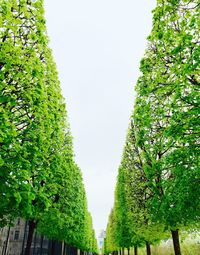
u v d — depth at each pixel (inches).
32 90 414.9
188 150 390.6
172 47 424.5
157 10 431.8
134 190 954.7
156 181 629.6
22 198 346.0
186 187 413.4
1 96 360.5
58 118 658.2
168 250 1387.8
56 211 729.0
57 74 705.6
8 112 386.6
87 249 3265.3
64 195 928.3
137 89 500.1
